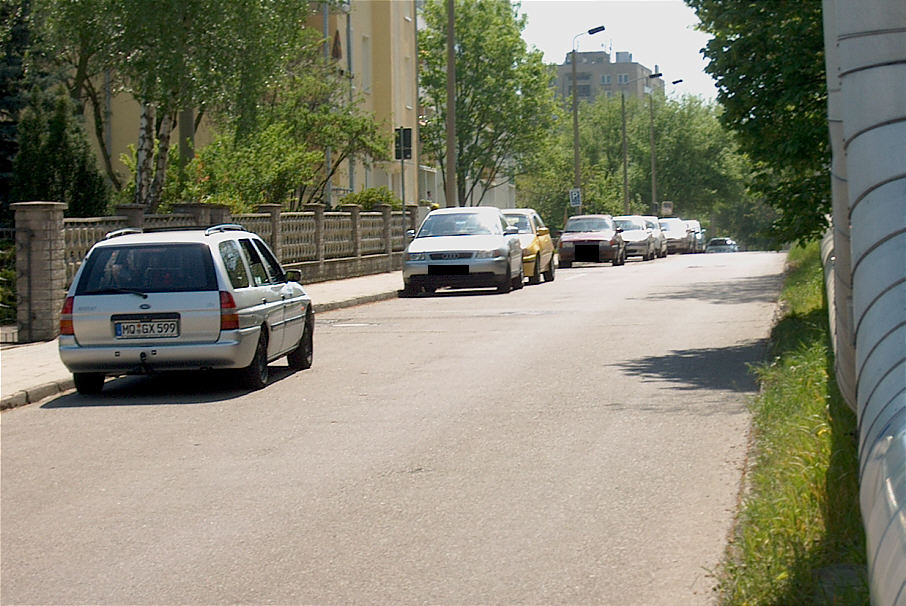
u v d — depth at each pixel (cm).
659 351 1875
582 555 799
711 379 1552
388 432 1265
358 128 4647
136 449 1221
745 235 16475
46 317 2225
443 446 1179
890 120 668
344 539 859
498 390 1529
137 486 1050
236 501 983
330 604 717
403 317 2672
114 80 3688
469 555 808
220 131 3791
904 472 455
